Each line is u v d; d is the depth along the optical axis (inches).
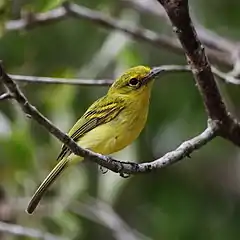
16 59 533.0
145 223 564.1
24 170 460.1
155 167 320.5
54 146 484.4
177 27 322.3
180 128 536.1
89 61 528.7
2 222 450.0
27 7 458.3
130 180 558.9
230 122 349.4
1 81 246.7
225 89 562.3
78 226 499.5
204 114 535.2
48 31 535.2
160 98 537.6
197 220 544.7
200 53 331.9
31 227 468.8
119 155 476.7
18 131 456.8
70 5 464.1
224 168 574.9
